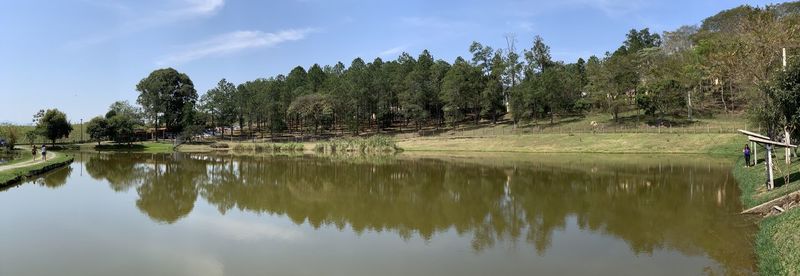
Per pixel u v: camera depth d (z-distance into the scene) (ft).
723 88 251.80
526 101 261.85
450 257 52.75
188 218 75.25
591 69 278.87
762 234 52.13
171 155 237.86
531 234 62.44
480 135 257.14
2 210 81.41
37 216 76.43
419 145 250.98
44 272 48.32
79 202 90.53
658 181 105.60
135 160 202.18
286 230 66.59
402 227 67.87
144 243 59.57
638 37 343.46
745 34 179.83
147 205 87.45
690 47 279.08
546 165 149.07
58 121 274.77
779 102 78.23
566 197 90.07
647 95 238.68
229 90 341.00
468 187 106.83
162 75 338.34
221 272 48.42
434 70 322.14
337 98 309.01
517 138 235.40
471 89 291.38
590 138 215.10
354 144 244.22
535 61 322.55
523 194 94.89
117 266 50.39
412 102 301.63
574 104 285.84
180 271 48.93
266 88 334.03
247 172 147.84
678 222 65.82
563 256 52.26
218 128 409.08
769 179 73.10
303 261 51.96
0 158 189.37
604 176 117.60
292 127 382.22
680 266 47.42
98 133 278.05
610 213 74.18
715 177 109.09
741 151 161.89
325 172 144.66
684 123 229.66
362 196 97.04
